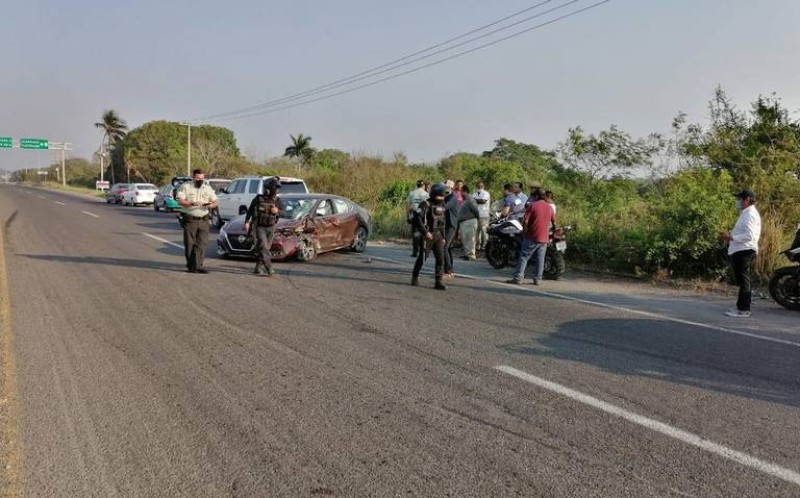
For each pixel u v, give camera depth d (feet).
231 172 146.41
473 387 16.48
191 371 17.40
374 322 23.73
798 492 11.28
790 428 14.23
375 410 14.75
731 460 12.50
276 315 24.56
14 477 11.21
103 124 254.27
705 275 37.29
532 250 34.78
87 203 126.93
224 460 12.11
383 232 64.34
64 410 14.44
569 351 20.31
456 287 32.94
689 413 14.99
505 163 77.56
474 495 10.91
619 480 11.57
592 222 45.60
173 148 193.67
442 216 31.58
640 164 54.39
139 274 33.78
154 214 91.86
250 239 39.99
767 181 41.14
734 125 50.14
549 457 12.45
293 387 16.25
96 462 11.94
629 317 26.20
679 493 11.13
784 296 29.27
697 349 21.03
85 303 26.00
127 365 17.81
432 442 13.05
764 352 20.83
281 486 11.14
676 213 38.09
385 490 11.05
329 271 37.22
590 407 15.21
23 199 129.29
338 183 93.40
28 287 29.25
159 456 12.24
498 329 23.17
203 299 27.40
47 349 19.20
